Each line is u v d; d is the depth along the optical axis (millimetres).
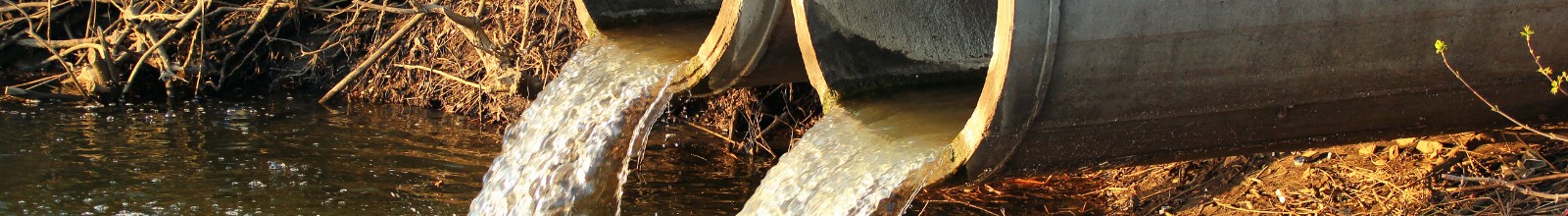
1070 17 4059
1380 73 4410
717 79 6141
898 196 4539
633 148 6070
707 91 6266
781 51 6133
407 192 7637
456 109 10992
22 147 8633
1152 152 4684
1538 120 4895
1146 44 4156
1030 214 6855
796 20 5707
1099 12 4066
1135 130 4473
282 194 7488
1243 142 4684
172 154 8609
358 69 11273
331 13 12367
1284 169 6348
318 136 9484
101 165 8172
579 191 5824
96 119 10008
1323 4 4199
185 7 12125
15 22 12688
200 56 11688
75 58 12820
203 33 11734
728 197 7676
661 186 7922
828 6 5574
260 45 12500
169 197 7352
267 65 12391
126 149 8742
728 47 5953
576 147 5949
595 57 6875
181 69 11547
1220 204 6258
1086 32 4086
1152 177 7066
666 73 6309
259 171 8133
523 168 6160
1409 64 4402
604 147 5910
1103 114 4355
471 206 6414
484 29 10992
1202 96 4363
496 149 9203
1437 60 4406
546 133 6270
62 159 8305
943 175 4555
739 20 5844
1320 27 4234
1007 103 4234
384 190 7664
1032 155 4520
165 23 12258
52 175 7805
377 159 8641
